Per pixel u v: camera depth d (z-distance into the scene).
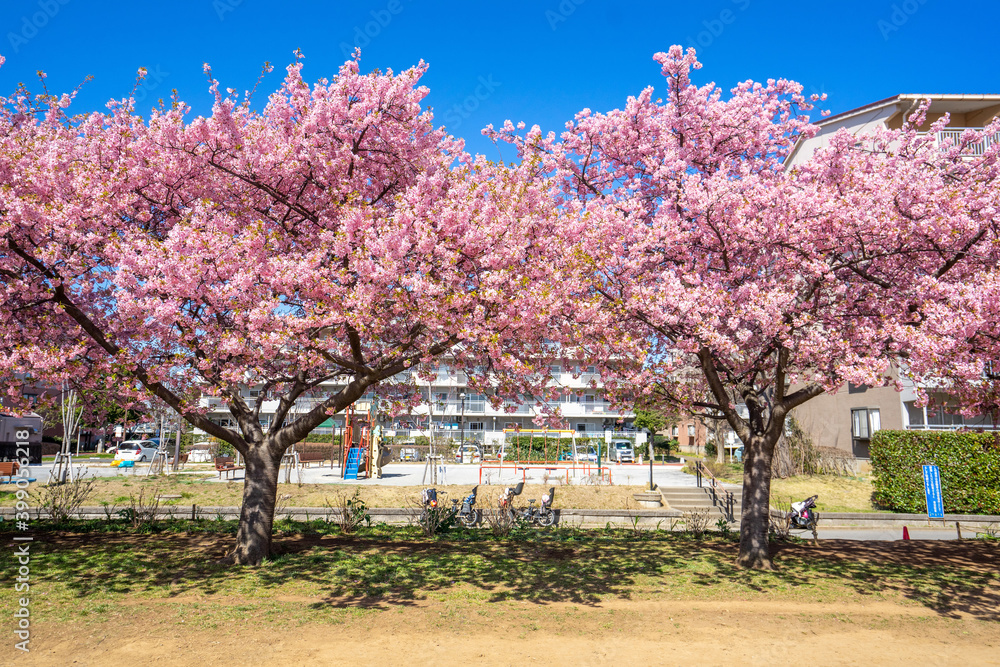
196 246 8.25
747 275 11.13
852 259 10.35
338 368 11.12
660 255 10.98
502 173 9.33
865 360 8.95
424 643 6.97
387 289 8.46
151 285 8.01
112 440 49.44
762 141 12.11
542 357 10.18
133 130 9.95
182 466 28.89
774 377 12.45
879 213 9.15
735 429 11.66
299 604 8.10
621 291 10.50
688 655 6.91
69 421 24.06
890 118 23.73
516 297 8.14
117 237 8.42
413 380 12.73
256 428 10.66
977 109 23.94
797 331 10.14
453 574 9.90
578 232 9.79
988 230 9.09
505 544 12.76
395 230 7.94
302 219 10.51
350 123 9.95
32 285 9.23
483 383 10.99
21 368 8.73
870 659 6.89
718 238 10.41
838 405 28.69
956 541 14.23
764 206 10.01
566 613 8.18
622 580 9.87
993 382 9.87
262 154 9.79
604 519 18.52
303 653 6.55
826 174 11.41
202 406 11.13
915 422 24.12
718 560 11.42
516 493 19.27
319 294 8.45
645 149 12.06
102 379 10.12
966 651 7.16
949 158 12.00
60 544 10.98
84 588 8.34
